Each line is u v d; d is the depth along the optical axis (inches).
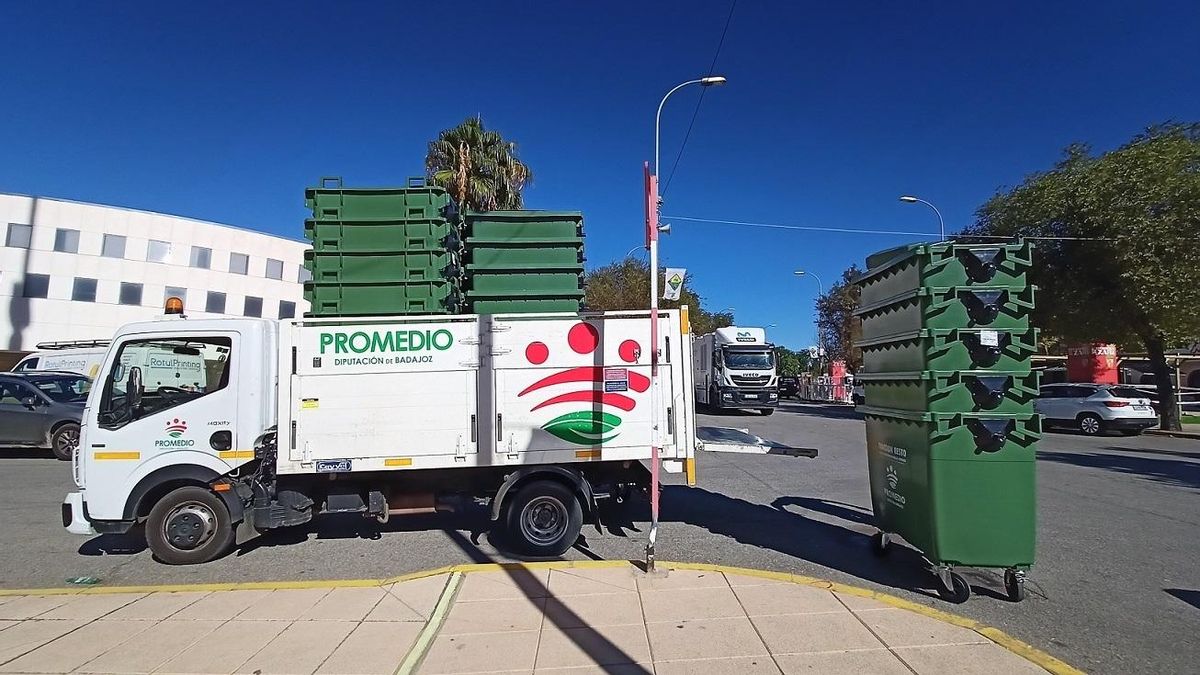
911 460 229.3
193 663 169.2
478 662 169.0
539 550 269.7
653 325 255.1
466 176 942.4
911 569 251.8
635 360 278.1
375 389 266.7
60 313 1544.0
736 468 505.7
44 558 271.7
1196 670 171.2
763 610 199.0
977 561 211.9
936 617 193.9
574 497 273.0
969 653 171.6
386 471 275.1
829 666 165.2
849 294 1897.1
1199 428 891.4
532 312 280.5
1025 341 212.7
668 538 297.4
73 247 1565.0
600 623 191.0
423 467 267.6
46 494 396.8
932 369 214.7
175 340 264.4
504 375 271.4
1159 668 172.4
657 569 234.7
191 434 261.1
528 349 273.0
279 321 274.1
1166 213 744.3
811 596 209.9
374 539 299.6
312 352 264.8
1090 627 198.4
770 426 879.7
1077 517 340.5
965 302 215.0
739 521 330.0
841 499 384.5
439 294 272.7
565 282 282.4
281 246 1852.9
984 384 211.9
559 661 169.0
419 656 171.9
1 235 1505.9
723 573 231.0
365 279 271.4
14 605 209.2
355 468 264.8
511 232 282.8
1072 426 863.1
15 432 535.8
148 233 1644.9
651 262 255.9
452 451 268.8
